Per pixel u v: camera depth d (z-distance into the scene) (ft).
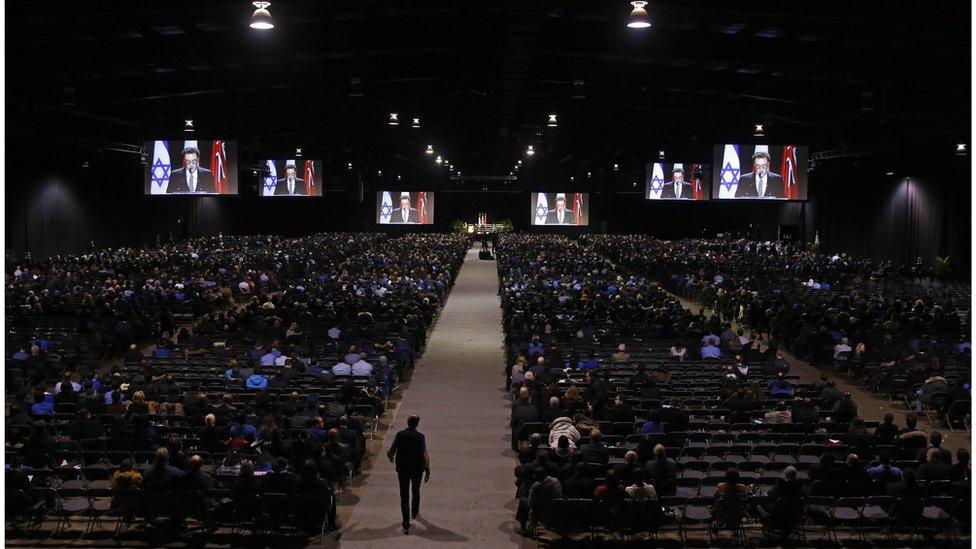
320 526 40.60
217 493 40.16
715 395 65.72
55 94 116.67
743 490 40.81
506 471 52.37
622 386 68.39
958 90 98.53
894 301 107.34
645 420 58.85
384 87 147.54
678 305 105.19
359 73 125.08
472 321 121.08
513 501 46.62
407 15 95.50
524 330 91.56
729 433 52.24
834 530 41.57
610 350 84.99
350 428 51.21
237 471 44.29
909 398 71.97
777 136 160.15
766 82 118.32
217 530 41.81
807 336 91.91
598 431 45.93
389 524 42.93
